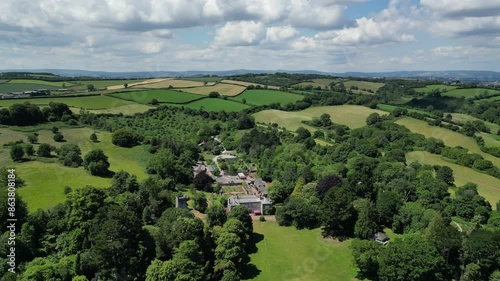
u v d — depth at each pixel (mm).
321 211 131250
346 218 125938
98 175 150500
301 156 190000
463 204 132625
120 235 92812
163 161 167000
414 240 103500
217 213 126938
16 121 188375
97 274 91562
